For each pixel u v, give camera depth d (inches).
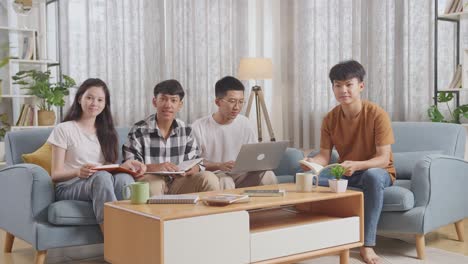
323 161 131.3
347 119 127.5
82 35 187.5
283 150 126.8
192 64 208.2
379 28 185.3
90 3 187.8
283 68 221.1
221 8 213.9
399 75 182.7
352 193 106.5
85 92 119.6
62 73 185.6
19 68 179.9
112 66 192.9
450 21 170.2
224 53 215.0
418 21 176.9
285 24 219.3
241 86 135.9
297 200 98.6
